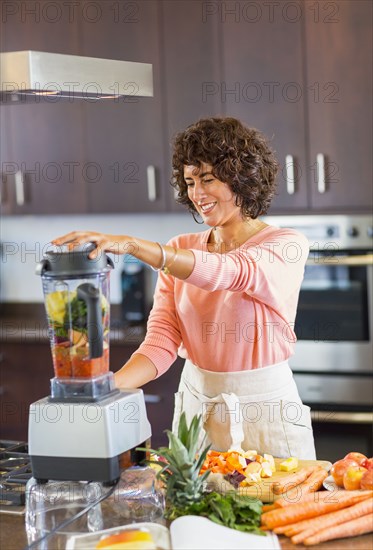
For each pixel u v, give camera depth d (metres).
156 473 2.22
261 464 2.34
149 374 2.76
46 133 4.80
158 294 2.89
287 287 2.60
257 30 4.34
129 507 2.17
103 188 4.73
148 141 4.61
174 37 4.48
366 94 4.20
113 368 4.54
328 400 4.28
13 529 2.11
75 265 2.04
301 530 2.01
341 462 2.27
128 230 5.16
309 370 4.32
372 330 4.21
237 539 1.95
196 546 1.91
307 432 2.76
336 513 2.05
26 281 5.39
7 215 4.93
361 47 4.19
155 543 1.94
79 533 2.07
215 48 4.42
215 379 2.74
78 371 2.11
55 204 4.83
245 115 4.39
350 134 4.24
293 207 4.34
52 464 2.13
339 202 4.28
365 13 4.16
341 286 4.25
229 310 2.69
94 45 4.62
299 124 4.30
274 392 2.72
